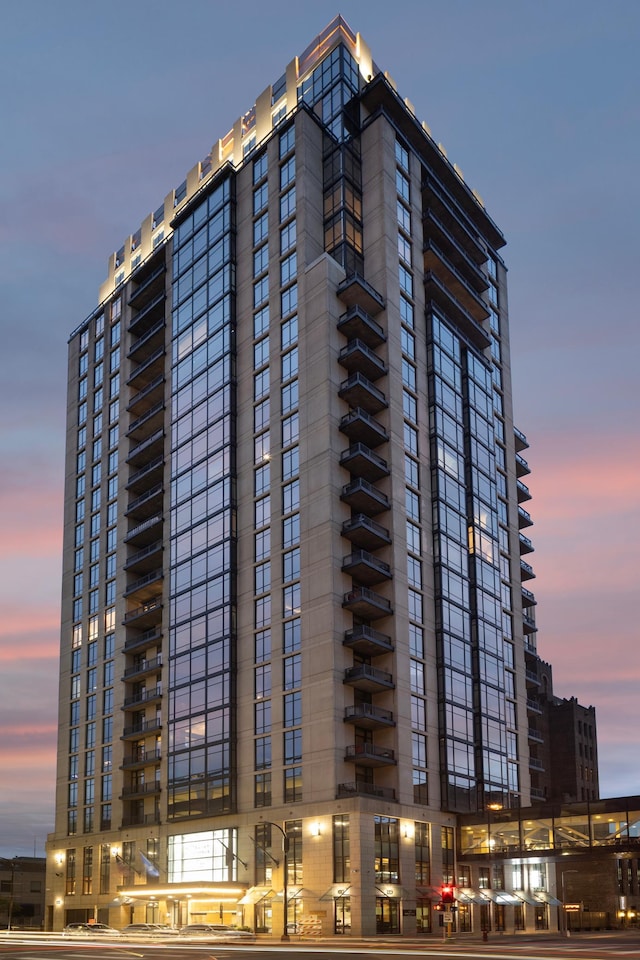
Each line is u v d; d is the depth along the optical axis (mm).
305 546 78312
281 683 77250
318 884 69625
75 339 124875
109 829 95250
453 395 93688
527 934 80250
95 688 103812
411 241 92500
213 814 79500
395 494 81562
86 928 76500
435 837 76375
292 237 88000
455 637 84688
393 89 96312
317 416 80312
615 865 114875
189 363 96750
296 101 96375
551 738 146250
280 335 86500
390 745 75250
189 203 102000
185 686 86688
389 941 61656
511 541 106250
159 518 95812
